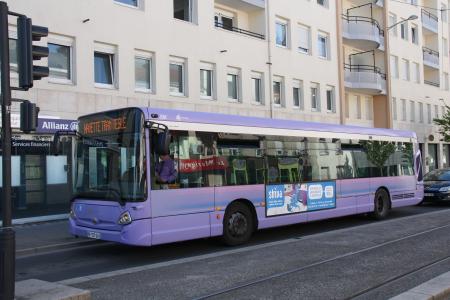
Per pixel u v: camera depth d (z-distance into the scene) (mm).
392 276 7387
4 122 5812
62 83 15523
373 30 30859
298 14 25688
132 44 17484
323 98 27297
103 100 16516
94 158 9523
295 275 7559
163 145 8734
